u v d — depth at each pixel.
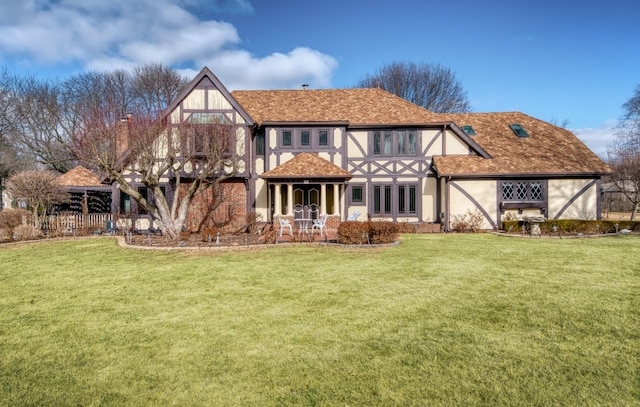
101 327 6.11
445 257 11.70
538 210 20.38
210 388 4.23
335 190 19.22
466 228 19.88
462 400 3.95
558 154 21.36
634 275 9.18
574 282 8.55
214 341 5.50
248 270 10.10
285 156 20.53
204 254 12.55
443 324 6.07
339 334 5.70
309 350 5.16
